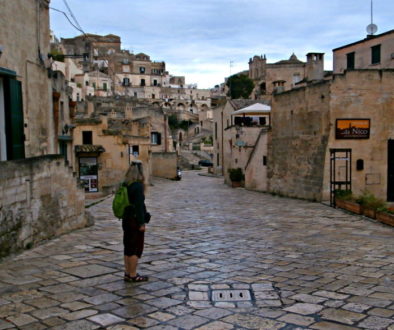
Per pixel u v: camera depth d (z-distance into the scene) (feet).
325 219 46.44
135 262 22.29
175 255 29.40
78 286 21.54
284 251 30.63
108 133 92.43
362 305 18.88
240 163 106.11
